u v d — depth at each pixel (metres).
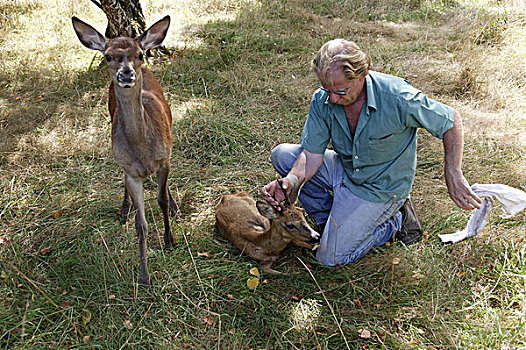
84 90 6.23
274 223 3.43
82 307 3.11
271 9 9.05
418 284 3.24
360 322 3.01
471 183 4.23
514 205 3.33
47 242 3.73
